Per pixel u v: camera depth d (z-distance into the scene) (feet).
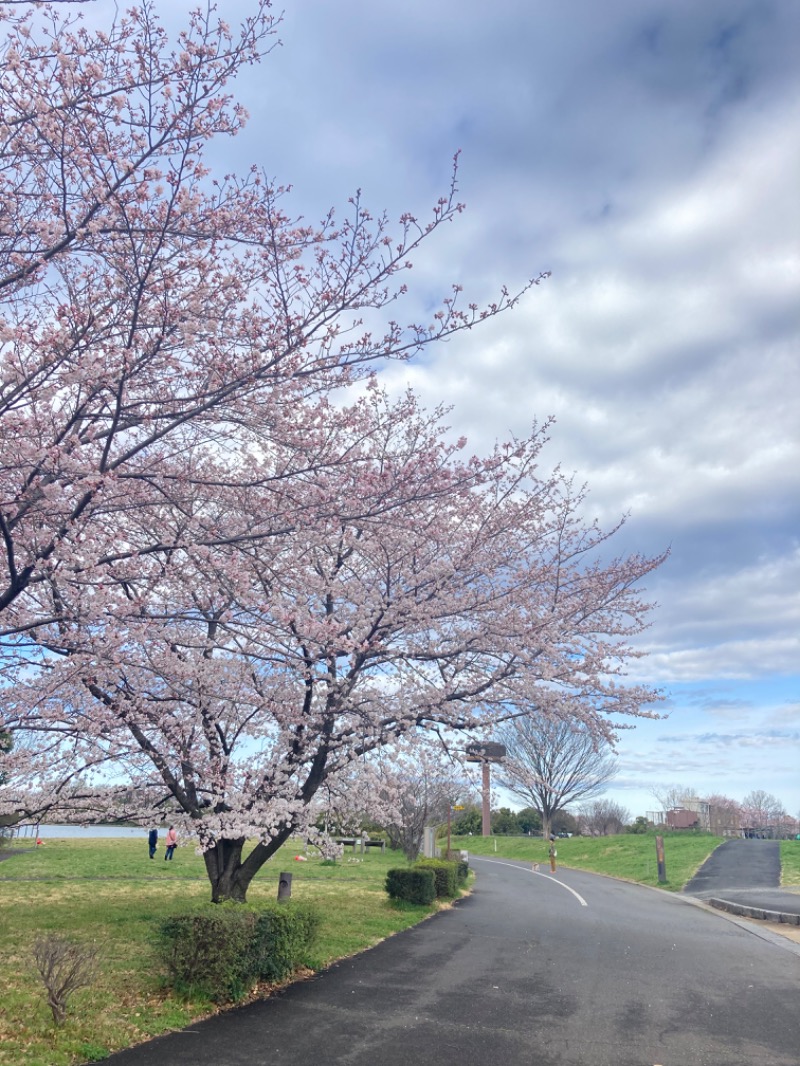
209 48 19.75
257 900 33.40
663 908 59.88
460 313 22.61
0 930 33.99
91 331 20.70
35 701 24.14
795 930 49.26
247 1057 20.29
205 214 21.27
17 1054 18.70
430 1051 21.59
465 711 33.22
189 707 32.09
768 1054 22.45
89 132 19.79
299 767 35.12
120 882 54.54
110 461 22.49
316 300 22.13
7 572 23.00
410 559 30.73
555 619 32.27
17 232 20.53
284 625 25.38
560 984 30.37
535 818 186.70
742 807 205.77
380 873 72.23
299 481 23.90
